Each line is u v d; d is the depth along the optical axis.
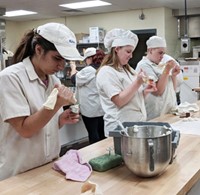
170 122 2.35
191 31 7.34
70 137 4.32
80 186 1.22
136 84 1.97
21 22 8.68
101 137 4.17
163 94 2.75
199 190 1.58
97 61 4.19
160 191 1.16
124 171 1.38
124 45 2.10
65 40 1.32
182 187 1.20
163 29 6.87
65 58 1.29
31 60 1.46
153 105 2.72
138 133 1.43
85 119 4.16
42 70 1.43
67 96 1.26
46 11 7.06
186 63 6.43
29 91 1.40
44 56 1.37
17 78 1.37
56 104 1.26
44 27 1.34
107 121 2.21
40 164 1.50
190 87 6.41
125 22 7.23
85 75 4.05
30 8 6.63
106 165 1.38
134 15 7.11
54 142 1.56
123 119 2.13
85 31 7.76
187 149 1.66
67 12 7.26
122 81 2.12
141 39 7.65
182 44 6.93
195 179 1.33
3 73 1.36
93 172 1.37
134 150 1.23
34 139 1.45
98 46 6.99
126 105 2.13
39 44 1.36
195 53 7.30
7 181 1.28
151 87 2.18
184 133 2.01
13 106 1.32
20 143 1.44
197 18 7.22
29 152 1.45
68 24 7.97
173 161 1.46
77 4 6.30
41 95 1.47
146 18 7.00
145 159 1.22
